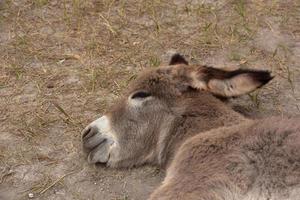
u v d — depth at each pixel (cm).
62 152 213
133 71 242
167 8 273
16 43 256
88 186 203
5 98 232
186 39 256
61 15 270
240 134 177
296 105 227
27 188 202
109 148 204
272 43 254
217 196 169
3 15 271
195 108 194
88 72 241
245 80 191
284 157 170
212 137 179
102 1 276
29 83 238
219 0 277
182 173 176
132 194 200
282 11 269
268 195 168
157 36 258
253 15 267
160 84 198
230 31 258
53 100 231
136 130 201
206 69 194
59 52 252
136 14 270
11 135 218
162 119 198
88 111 226
